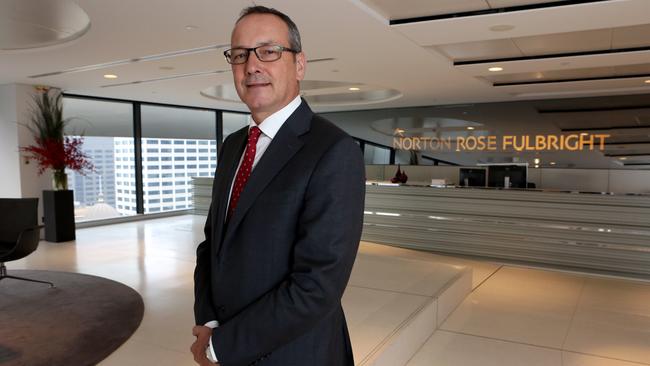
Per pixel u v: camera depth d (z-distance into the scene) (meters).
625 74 7.36
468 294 4.82
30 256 6.33
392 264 4.92
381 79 7.69
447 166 11.38
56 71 6.60
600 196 5.57
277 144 1.14
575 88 8.59
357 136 12.59
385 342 2.90
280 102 1.16
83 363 2.99
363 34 4.79
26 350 3.21
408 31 4.66
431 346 3.50
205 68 6.52
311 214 1.05
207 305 1.28
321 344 1.16
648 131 9.21
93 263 5.89
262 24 1.12
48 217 7.36
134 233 8.25
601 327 3.93
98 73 6.81
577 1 3.83
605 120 9.59
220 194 1.28
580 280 5.41
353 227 1.07
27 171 7.65
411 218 6.81
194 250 6.72
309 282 1.01
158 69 6.56
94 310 4.04
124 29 4.53
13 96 7.52
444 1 3.97
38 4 4.23
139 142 10.31
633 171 9.41
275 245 1.10
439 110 11.42
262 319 1.03
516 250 6.07
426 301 3.73
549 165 10.20
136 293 4.54
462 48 5.86
